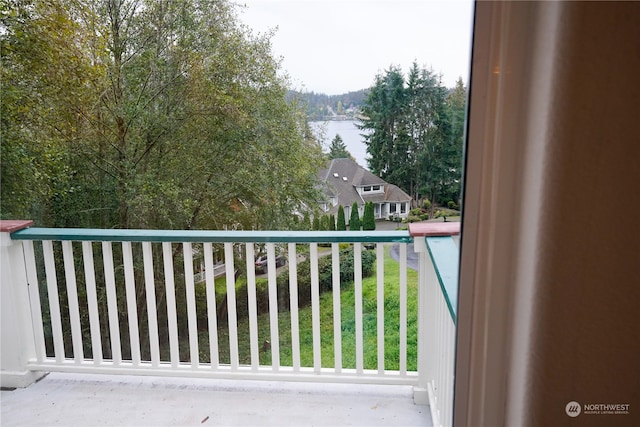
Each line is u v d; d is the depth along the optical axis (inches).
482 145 27.7
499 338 29.7
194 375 94.2
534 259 26.4
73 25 105.3
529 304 27.0
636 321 25.8
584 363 26.5
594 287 25.7
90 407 87.4
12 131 107.7
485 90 27.1
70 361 96.8
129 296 92.7
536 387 27.1
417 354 89.1
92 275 92.9
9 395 91.4
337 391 91.5
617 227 25.1
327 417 83.7
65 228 101.8
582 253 25.5
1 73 105.3
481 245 28.8
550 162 25.0
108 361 97.6
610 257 25.4
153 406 87.7
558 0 24.0
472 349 30.2
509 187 27.9
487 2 26.0
